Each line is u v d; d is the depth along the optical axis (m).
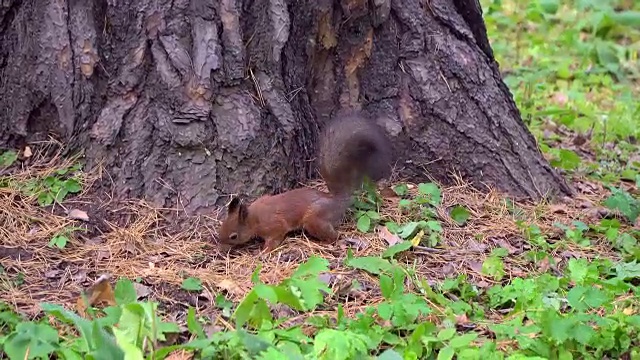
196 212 7.11
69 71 7.38
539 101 11.86
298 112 7.71
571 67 13.46
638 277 6.74
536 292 6.21
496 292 6.37
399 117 8.07
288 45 7.64
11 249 6.64
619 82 13.27
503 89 8.52
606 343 5.67
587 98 12.23
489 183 8.14
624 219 7.99
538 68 13.12
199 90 7.16
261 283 6.12
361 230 7.19
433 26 8.17
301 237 7.12
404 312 5.76
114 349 4.93
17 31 7.54
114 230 6.97
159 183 7.17
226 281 6.34
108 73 7.38
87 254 6.70
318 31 7.80
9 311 5.79
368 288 6.42
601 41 14.37
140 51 7.25
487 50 8.73
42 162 7.45
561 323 5.55
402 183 7.99
